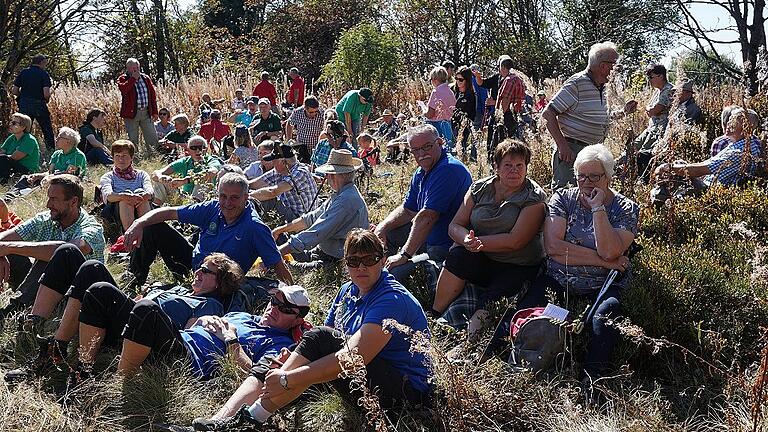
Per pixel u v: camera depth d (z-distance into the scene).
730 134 6.88
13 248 5.16
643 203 6.17
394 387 3.79
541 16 30.72
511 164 4.82
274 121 13.18
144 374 4.16
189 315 4.89
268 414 3.74
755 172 6.68
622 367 4.08
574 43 27.67
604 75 6.43
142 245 5.97
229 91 19.44
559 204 4.84
